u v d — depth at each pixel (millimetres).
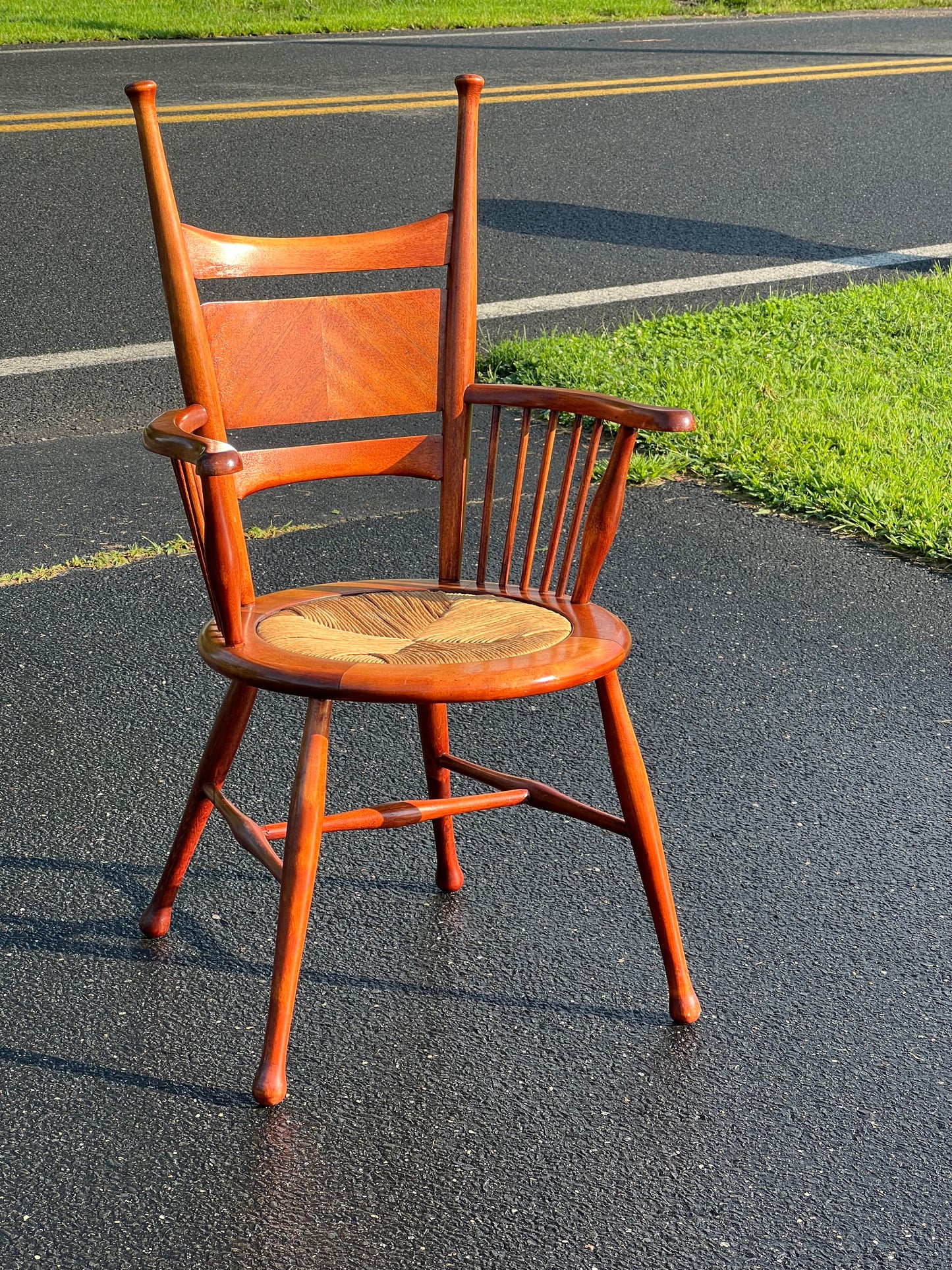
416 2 15266
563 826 2762
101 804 2791
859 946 2398
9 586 3719
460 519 2451
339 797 2824
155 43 12797
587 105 10234
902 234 7512
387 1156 1927
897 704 3203
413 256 2363
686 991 2201
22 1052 2127
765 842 2686
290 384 2301
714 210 7832
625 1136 1971
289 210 7414
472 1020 2213
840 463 4535
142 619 3568
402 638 2094
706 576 3863
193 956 2365
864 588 3801
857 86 11211
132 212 7414
